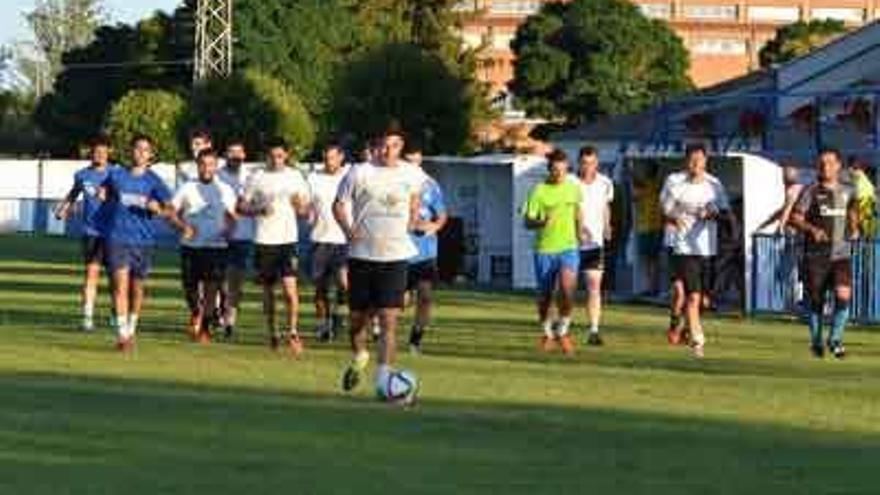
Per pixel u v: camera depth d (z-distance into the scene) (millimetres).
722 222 32938
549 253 28859
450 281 53250
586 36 109188
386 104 95000
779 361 27719
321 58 119562
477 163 55125
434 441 17469
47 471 15391
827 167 28500
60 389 21531
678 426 18938
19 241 81250
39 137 153250
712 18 194500
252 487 14664
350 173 21594
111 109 112938
